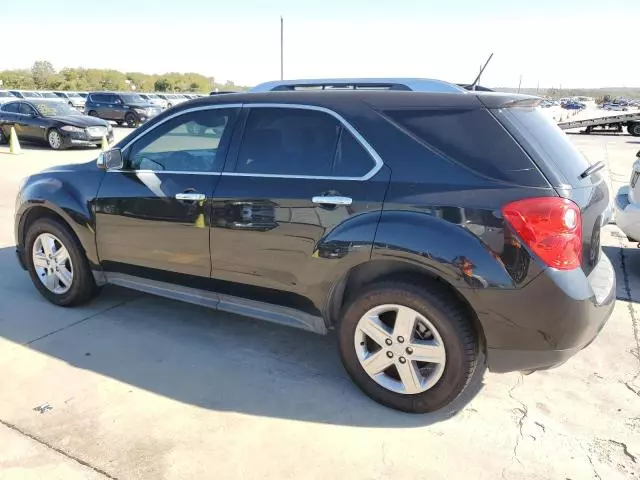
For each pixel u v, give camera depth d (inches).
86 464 106.0
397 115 123.0
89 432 115.5
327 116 130.0
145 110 1080.8
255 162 138.1
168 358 147.9
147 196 152.5
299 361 147.6
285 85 191.8
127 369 141.5
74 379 135.9
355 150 125.0
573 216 107.0
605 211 124.6
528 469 106.3
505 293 108.3
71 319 171.3
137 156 159.8
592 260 118.1
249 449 111.0
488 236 108.5
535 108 127.6
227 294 146.9
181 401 127.3
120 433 115.3
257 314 143.8
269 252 134.0
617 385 137.3
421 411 122.3
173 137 152.9
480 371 141.1
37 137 695.1
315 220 125.6
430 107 120.6
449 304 113.8
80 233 166.9
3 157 606.5
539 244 106.0
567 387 136.3
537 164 109.6
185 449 110.7
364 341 127.0
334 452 110.5
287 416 122.3
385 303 120.0
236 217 137.4
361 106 127.3
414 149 119.0
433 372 119.0
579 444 114.0
